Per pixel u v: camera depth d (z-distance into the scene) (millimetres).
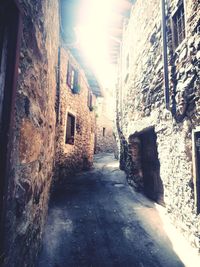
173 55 3535
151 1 4641
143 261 2777
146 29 5023
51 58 3748
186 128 3143
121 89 8750
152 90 4582
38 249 2598
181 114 3256
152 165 5359
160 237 3359
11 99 1414
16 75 1484
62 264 2629
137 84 5836
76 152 8469
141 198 5434
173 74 3557
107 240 3291
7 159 1351
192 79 2893
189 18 2922
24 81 1806
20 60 1678
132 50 6594
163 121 4027
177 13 3520
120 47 9062
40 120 2578
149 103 4793
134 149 6328
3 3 1432
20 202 1701
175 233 3410
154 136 5195
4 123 1387
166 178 3959
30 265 2086
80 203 4902
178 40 3496
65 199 5125
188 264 2650
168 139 3822
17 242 1631
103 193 5836
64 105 6836
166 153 3932
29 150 1995
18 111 1642
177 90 3402
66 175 7145
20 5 1639
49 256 2742
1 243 1276
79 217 4086
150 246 3137
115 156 14172
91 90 11859
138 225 3824
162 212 4336
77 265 2646
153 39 4527
